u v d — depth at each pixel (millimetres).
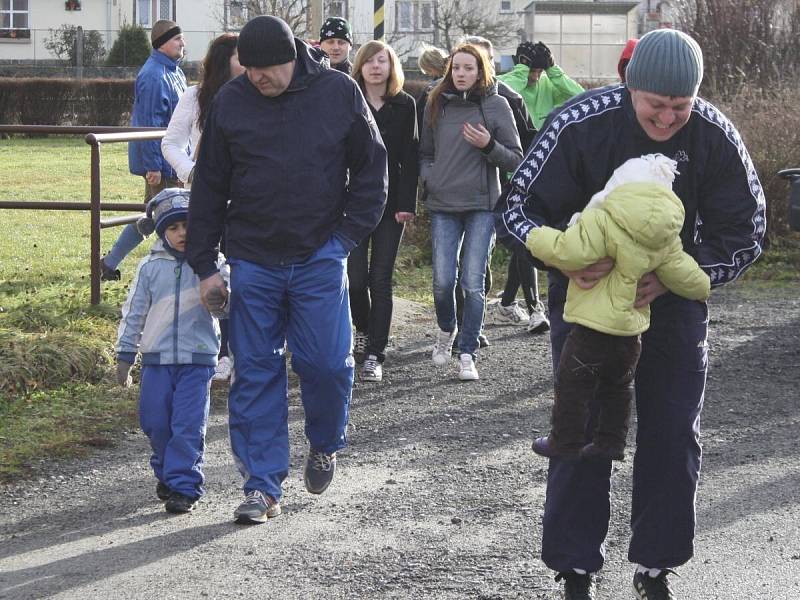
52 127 13617
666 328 5395
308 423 7242
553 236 5180
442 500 7727
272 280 6891
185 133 9914
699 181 5352
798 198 13336
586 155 5348
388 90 10938
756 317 14617
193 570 6477
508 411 10172
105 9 74000
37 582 6320
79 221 21156
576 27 57969
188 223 6969
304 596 6094
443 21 71188
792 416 9938
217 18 73375
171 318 7426
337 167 6879
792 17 27125
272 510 7371
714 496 7719
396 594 6105
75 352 10688
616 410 5352
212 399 10414
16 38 72875
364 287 11375
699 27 27281
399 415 10039
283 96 6730
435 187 11008
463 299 12250
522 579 6305
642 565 5629
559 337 5520
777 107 19578
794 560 6559
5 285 14227
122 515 7477
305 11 55219
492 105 10852
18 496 7859
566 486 5551
